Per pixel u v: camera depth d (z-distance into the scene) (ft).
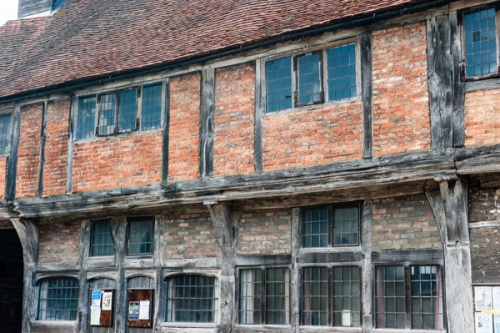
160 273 32.19
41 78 37.40
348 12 26.63
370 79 26.02
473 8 24.22
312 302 27.66
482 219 23.86
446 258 24.29
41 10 51.21
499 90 23.22
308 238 28.30
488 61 23.67
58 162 35.06
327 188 26.37
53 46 41.83
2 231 42.42
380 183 25.25
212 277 30.89
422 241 25.26
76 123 34.91
